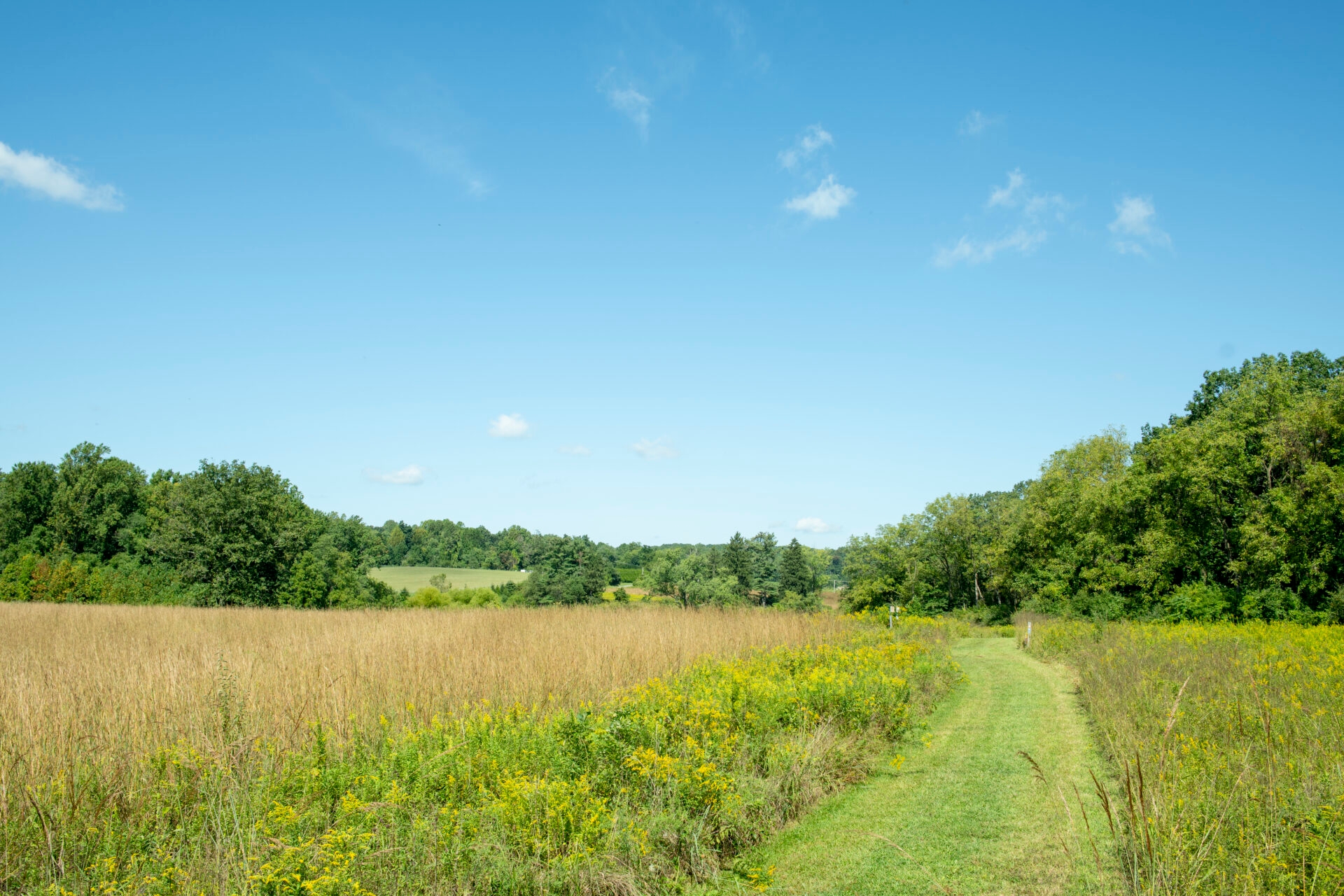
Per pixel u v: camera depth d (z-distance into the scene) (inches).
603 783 267.9
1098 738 374.6
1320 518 1159.0
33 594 1927.9
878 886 216.7
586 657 490.9
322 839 211.9
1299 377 1606.8
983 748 373.7
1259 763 265.4
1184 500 1387.8
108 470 2618.1
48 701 314.8
